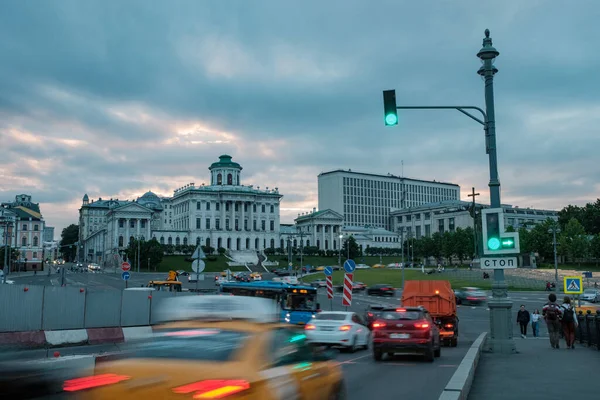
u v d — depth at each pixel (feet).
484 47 71.31
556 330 80.33
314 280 360.07
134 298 109.40
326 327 76.79
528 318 110.63
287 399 24.48
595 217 511.40
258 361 23.45
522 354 69.56
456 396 31.96
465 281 333.42
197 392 20.29
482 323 143.43
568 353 71.36
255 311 28.94
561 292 266.16
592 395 40.63
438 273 405.59
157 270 472.44
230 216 636.07
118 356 24.29
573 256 408.05
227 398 20.36
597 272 352.90
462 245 476.95
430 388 45.42
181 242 615.98
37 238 540.52
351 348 77.25
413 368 59.21
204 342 24.03
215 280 331.57
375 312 119.75
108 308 103.96
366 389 44.88
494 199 70.08
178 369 21.42
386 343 63.57
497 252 69.10
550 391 42.34
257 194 650.84
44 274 437.17
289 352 26.89
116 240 591.37
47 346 88.28
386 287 267.80
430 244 525.34
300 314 104.94
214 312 28.50
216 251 586.04
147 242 472.44
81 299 98.84
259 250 628.69
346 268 112.06
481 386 44.80
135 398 20.70
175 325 26.48
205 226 625.82
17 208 550.36
